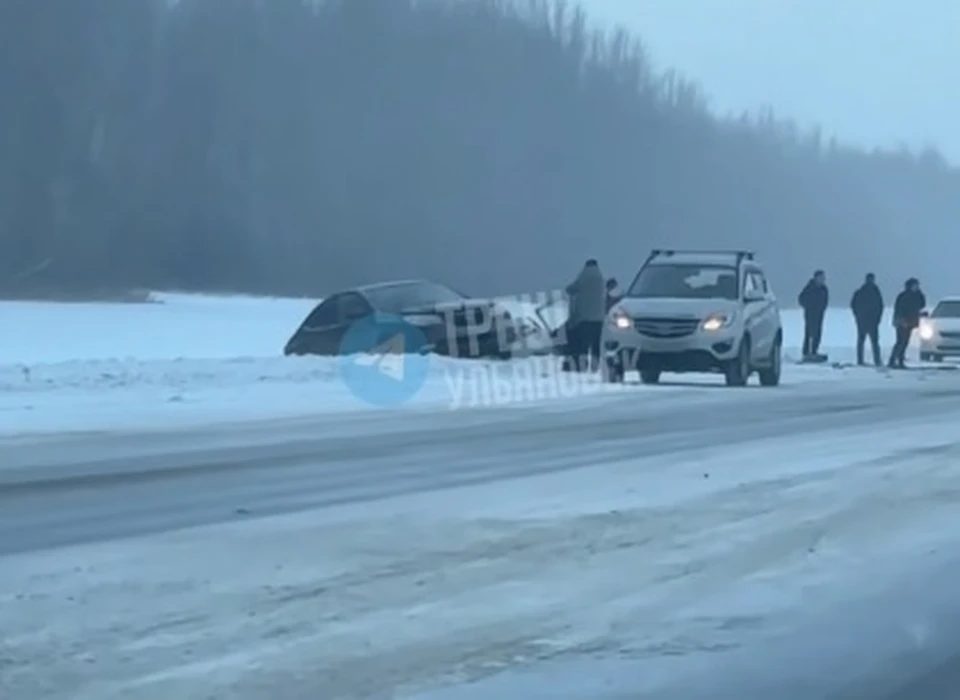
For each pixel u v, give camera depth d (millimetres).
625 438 53125
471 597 26328
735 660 22750
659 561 29797
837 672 22266
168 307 199500
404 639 23344
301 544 31188
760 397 73938
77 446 49750
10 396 66438
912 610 26328
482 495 38469
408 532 32719
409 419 60938
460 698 20312
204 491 39188
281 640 23125
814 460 46469
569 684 21141
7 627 23781
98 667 21453
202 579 27531
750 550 31156
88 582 27188
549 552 30516
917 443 51656
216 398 68688
